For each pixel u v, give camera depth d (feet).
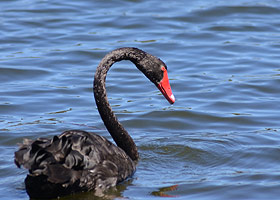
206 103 50.14
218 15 72.33
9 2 77.00
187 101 50.65
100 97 39.17
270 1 76.59
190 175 36.27
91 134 34.27
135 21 70.28
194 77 55.93
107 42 64.13
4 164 38.14
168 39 65.26
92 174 32.17
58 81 54.85
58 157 30.25
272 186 34.04
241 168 37.42
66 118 46.96
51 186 30.37
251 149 40.37
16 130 43.98
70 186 31.07
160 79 40.19
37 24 69.26
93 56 60.49
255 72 56.90
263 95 51.83
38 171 29.37
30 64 58.23
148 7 75.36
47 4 76.18
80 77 55.83
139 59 39.65
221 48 62.90
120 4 76.59
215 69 57.82
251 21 70.64
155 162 38.75
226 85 53.72
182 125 46.21
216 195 33.04
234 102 50.26
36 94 51.70
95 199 32.58
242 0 77.20
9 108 48.60
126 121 46.42
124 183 34.86
